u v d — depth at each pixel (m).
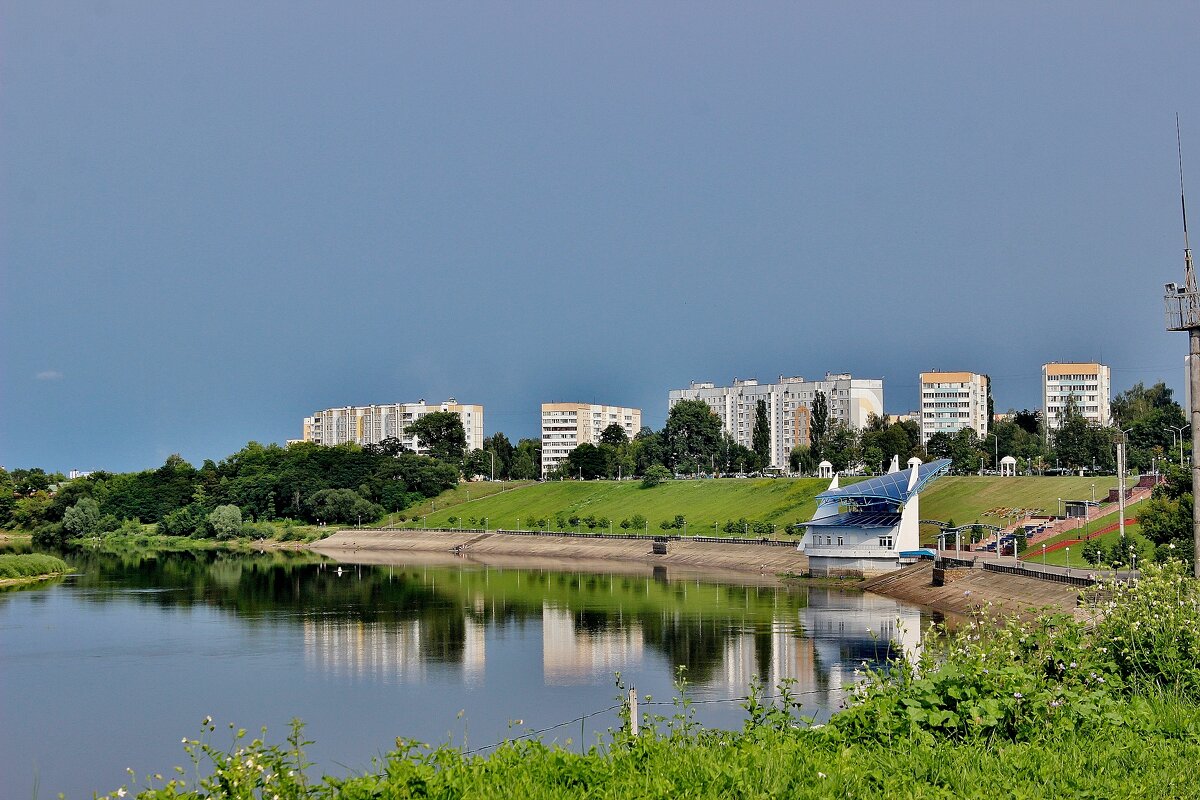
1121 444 124.44
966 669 27.75
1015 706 26.00
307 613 134.75
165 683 90.50
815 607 133.25
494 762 24.58
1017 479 198.38
